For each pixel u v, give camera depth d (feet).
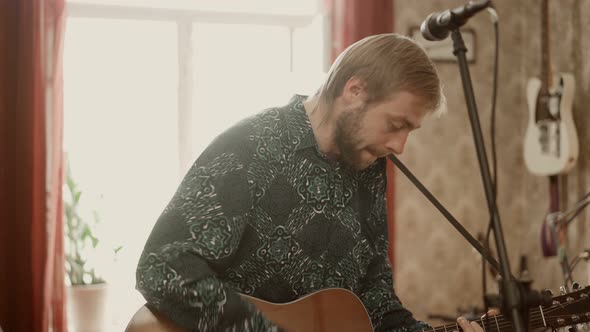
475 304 13.33
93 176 12.77
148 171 13.05
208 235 4.24
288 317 4.77
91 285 12.14
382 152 4.73
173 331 4.37
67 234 12.18
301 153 4.80
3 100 11.05
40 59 11.15
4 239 11.14
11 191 11.16
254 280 4.78
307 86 12.72
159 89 12.96
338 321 4.91
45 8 11.19
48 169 11.30
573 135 11.41
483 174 3.91
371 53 4.55
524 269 12.41
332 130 4.79
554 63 12.51
